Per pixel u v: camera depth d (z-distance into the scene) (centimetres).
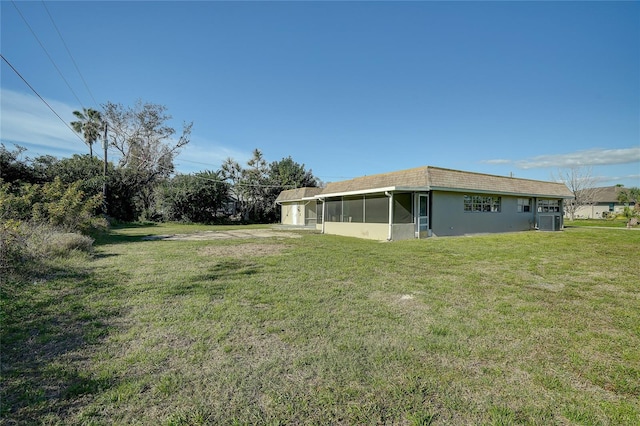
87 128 3122
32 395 216
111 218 2409
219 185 3052
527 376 247
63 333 324
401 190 1288
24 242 626
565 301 441
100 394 220
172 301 437
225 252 921
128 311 395
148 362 266
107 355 279
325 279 573
